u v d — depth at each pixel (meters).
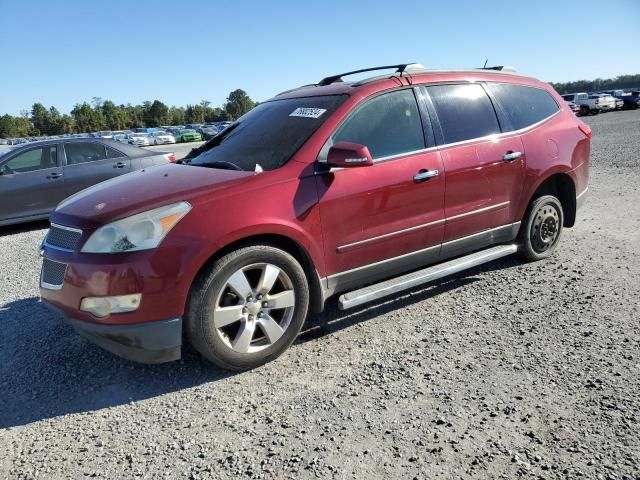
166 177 3.60
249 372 3.32
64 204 3.57
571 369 3.07
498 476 2.24
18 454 2.63
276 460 2.45
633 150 14.06
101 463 2.53
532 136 4.68
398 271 3.99
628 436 2.44
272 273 3.29
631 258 5.00
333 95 3.94
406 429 2.61
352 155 3.29
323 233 3.48
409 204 3.84
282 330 3.39
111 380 3.34
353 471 2.34
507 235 4.65
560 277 4.61
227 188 3.21
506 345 3.43
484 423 2.61
